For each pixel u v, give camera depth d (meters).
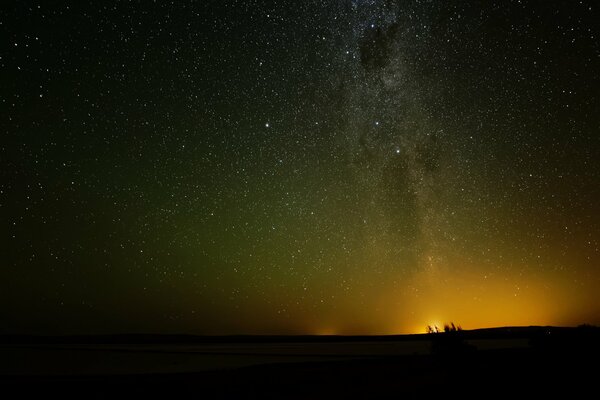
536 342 17.94
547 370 13.09
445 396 10.37
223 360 24.88
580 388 10.45
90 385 13.54
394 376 13.88
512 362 15.12
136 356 30.55
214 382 13.73
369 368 16.11
